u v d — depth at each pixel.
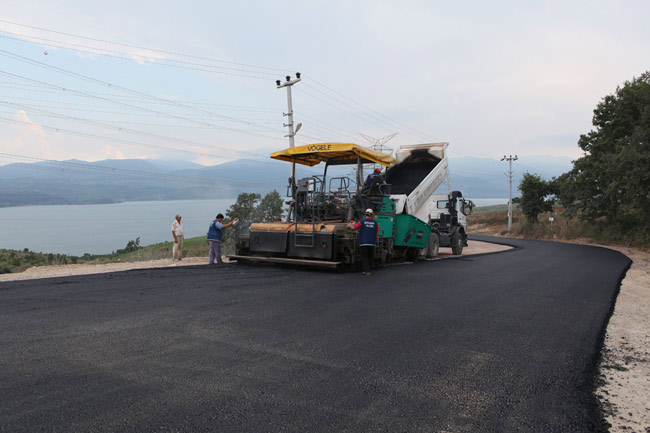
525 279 10.95
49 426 2.88
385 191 12.89
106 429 2.86
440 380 4.02
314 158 12.79
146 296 7.45
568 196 34.19
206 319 5.93
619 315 7.34
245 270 10.98
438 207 18.78
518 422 3.24
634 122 28.17
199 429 2.90
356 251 11.04
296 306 6.91
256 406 3.29
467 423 3.17
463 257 17.42
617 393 3.95
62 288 8.12
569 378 4.24
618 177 25.06
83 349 4.54
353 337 5.30
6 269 19.45
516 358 4.77
